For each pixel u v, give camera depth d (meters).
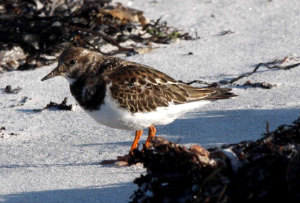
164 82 9.53
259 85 12.48
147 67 9.73
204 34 17.05
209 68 14.12
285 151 6.63
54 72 9.49
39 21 16.02
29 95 13.20
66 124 11.42
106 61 9.45
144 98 9.17
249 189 6.19
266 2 19.55
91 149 9.89
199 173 6.54
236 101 11.77
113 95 8.97
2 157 9.73
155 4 19.91
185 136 10.02
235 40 16.30
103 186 8.09
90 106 9.26
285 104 11.20
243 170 6.37
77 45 15.61
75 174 8.69
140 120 9.23
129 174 8.57
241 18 18.27
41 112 12.17
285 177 6.09
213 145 9.38
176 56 15.27
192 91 9.78
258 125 10.20
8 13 16.22
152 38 16.61
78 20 16.14
